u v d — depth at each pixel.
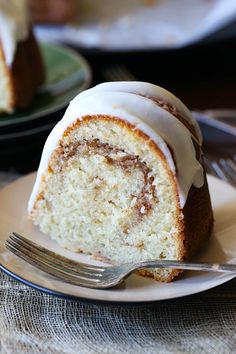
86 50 0.72
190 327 0.35
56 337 0.34
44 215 0.40
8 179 0.48
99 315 0.35
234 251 0.39
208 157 0.51
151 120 0.36
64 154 0.39
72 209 0.39
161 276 0.36
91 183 0.39
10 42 0.59
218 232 0.40
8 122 0.53
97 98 0.38
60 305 0.36
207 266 0.35
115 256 0.39
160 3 0.85
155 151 0.36
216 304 0.36
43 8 0.77
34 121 0.54
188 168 0.37
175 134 0.37
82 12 0.82
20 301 0.36
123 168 0.38
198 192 0.38
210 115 0.58
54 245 0.40
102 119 0.37
